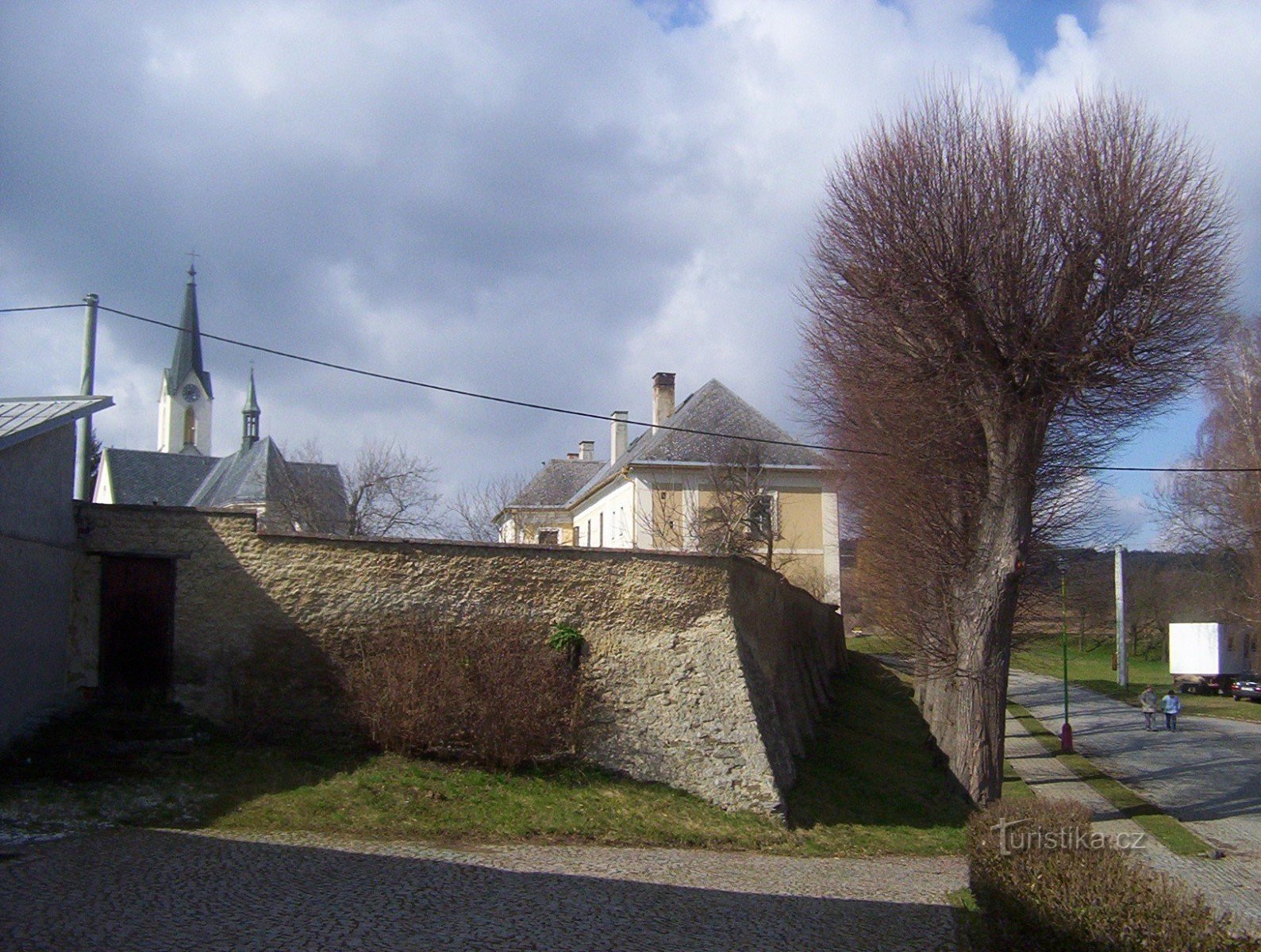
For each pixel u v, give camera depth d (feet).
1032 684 183.42
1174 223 60.39
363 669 53.47
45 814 40.32
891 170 63.10
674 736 55.88
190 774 46.88
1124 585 178.60
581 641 57.16
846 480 98.99
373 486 123.24
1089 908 26.40
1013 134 62.90
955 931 35.29
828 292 68.80
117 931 28.40
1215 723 135.95
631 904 36.19
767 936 33.53
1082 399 62.03
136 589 53.62
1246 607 170.71
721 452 136.67
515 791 50.42
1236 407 143.33
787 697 71.51
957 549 69.46
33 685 48.49
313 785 47.32
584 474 198.70
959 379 62.44
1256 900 49.42
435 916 32.35
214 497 139.64
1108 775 93.40
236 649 53.78
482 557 57.21
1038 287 60.39
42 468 49.24
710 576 59.82
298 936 29.17
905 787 66.49
